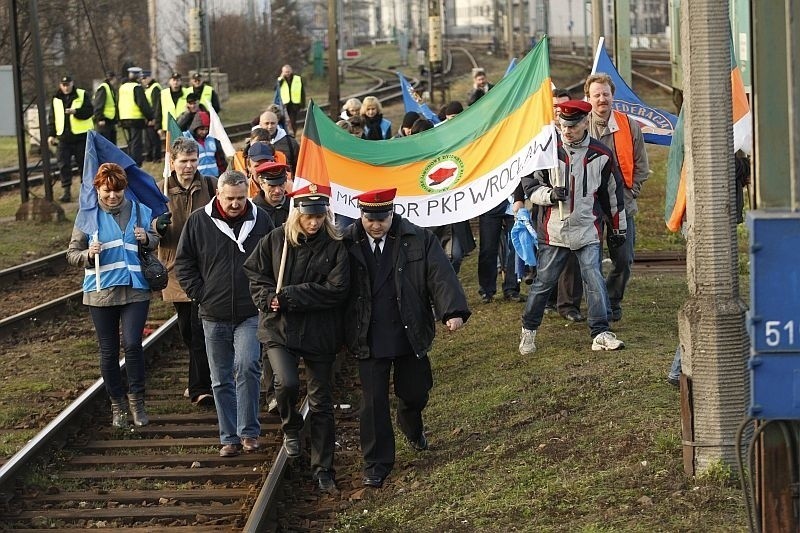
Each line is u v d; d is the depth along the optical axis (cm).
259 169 1445
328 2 4978
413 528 1062
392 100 6856
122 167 1395
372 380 1193
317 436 1213
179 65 8475
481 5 17050
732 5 2894
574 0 12475
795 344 717
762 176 745
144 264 1390
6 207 3641
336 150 1524
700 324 1017
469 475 1175
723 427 1018
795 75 714
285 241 1173
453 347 1756
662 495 1008
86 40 6788
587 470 1105
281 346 1208
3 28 5206
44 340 2038
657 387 1324
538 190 1516
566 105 1474
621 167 1648
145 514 1165
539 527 992
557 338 1672
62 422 1382
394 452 1216
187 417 1482
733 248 1020
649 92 5981
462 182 1517
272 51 8912
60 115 3734
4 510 1186
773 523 794
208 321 1309
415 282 1180
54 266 2716
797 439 783
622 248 1700
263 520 1093
